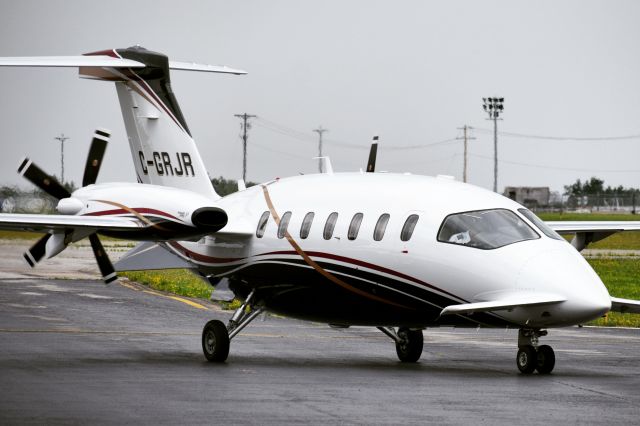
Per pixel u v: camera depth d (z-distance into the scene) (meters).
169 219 48.50
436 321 45.81
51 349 50.56
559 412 33.41
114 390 37.00
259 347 54.72
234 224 52.75
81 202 51.16
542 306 41.94
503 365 48.50
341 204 49.06
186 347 53.28
